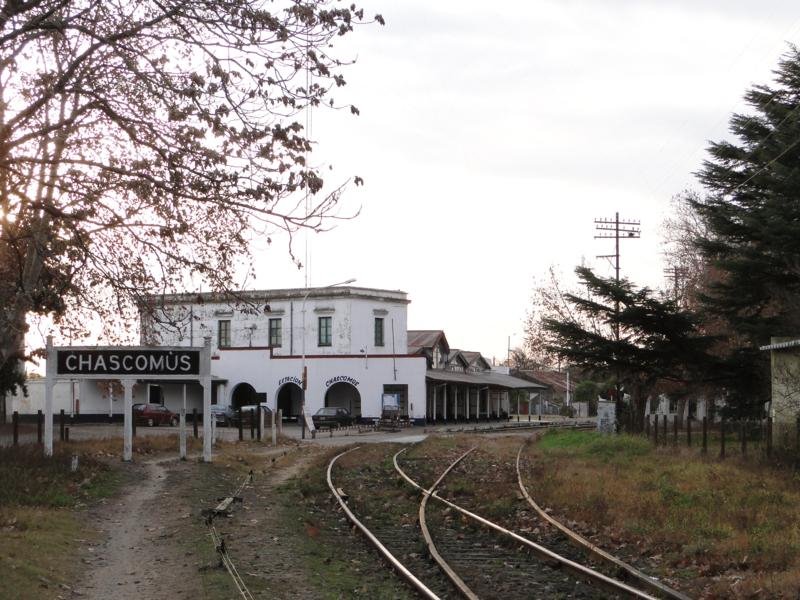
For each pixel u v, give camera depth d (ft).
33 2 33.22
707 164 116.06
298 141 35.45
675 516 45.29
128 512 48.55
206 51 34.99
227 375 214.69
